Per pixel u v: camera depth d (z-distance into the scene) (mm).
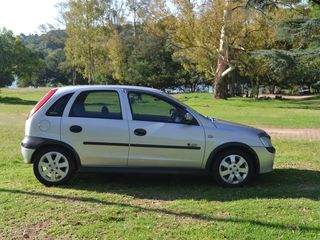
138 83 78875
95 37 68125
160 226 5879
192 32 47781
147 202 6996
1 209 6539
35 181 8297
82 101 7992
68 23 67562
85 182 8242
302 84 72625
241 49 48312
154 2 49562
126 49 75500
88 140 7789
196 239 5430
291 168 9812
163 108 7957
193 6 47750
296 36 33688
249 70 51781
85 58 69250
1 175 8867
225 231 5680
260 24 46719
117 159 7789
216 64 51938
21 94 59500
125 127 7773
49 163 7891
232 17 46500
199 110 31969
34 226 5891
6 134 15547
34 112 7992
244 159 7930
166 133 7770
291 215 6328
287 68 35156
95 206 6738
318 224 5945
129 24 72312
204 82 82750
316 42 34219
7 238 5500
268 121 22516
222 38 47438
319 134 17109
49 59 102188
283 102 44594
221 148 7844
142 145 7754
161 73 79688
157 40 75062
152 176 8758
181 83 82625
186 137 7781
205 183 8234
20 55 51781
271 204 6852
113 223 5980
